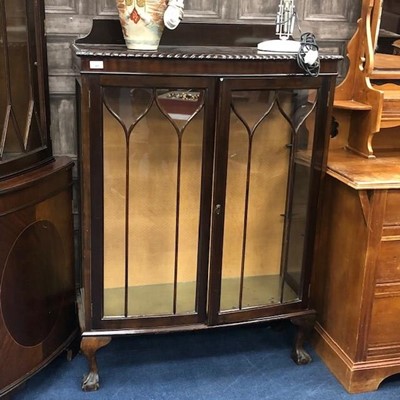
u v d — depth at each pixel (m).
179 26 1.99
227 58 1.68
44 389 1.96
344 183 1.91
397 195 1.84
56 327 1.96
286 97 1.82
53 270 1.91
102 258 1.84
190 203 1.89
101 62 1.63
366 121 2.06
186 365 2.11
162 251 1.96
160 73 1.67
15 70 1.70
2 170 1.68
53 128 2.08
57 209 1.90
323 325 2.18
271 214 2.01
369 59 2.03
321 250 2.15
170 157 1.84
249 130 1.82
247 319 2.00
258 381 2.04
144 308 1.94
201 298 1.94
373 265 1.88
